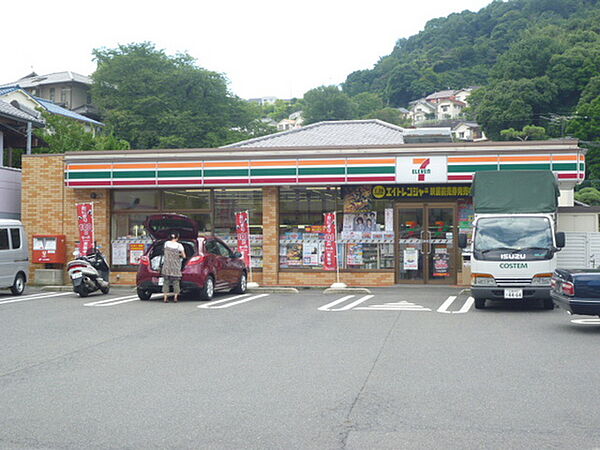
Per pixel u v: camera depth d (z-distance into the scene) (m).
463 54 142.00
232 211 21.52
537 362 8.30
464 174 19.38
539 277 13.81
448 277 20.53
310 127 28.08
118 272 21.92
